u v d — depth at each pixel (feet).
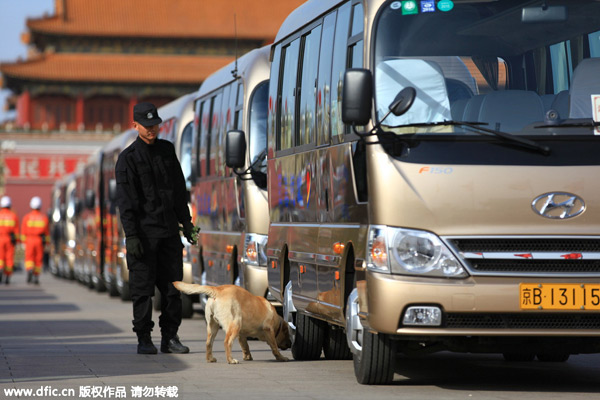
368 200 48.19
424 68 48.60
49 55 471.62
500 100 48.32
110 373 55.77
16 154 453.58
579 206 47.55
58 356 64.23
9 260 186.70
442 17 49.14
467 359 64.08
